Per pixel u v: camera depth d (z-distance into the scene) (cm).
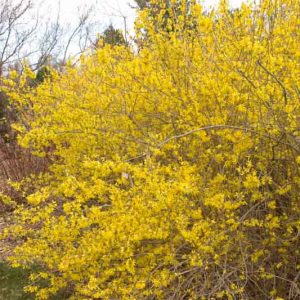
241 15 336
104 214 286
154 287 314
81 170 402
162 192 266
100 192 293
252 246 326
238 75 309
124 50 396
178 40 342
